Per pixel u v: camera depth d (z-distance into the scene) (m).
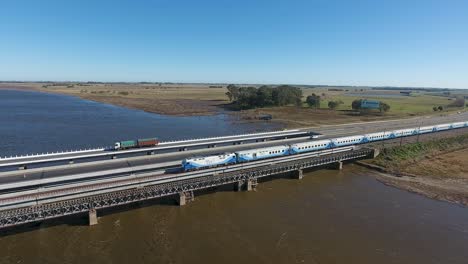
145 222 57.31
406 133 123.00
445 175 88.50
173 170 69.19
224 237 53.75
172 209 62.59
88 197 56.34
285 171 80.12
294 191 74.81
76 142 117.19
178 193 63.62
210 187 72.94
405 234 56.75
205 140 95.94
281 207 65.88
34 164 72.69
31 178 58.84
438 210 66.56
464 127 148.62
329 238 54.69
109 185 58.81
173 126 156.88
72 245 49.69
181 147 85.31
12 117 168.50
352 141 104.06
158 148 82.12
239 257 48.47
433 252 51.56
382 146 106.88
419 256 50.41
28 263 45.25
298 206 66.69
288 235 55.12
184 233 54.34
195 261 47.19
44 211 50.78
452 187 79.75
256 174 74.94
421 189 78.06
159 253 48.72
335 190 76.38
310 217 62.00
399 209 66.69
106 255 47.75
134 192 59.22
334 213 64.00
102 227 54.97
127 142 81.88
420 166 95.50
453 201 71.31
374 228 58.53
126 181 61.34
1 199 51.34
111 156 77.50
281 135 107.81
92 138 124.31
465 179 85.50
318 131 127.81
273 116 191.88
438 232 57.72
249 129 151.50
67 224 55.19
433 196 73.94
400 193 75.38
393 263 48.50
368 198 72.00
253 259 48.12
